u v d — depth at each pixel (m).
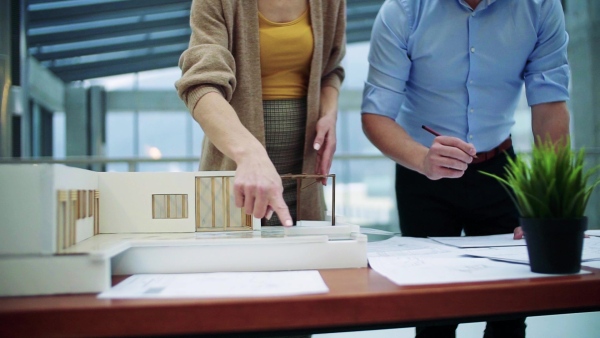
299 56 1.07
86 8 5.16
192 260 0.69
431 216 1.30
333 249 0.71
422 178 1.29
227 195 0.85
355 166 4.77
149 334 0.49
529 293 0.56
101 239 0.72
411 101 1.30
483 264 0.71
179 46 6.54
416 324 0.54
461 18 1.15
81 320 0.49
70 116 7.14
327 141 1.09
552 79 1.18
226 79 0.88
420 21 1.16
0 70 3.38
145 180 0.82
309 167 1.12
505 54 1.17
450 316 0.54
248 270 0.69
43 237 0.57
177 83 0.90
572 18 5.16
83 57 6.56
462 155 0.92
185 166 2.50
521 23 1.15
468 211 1.28
